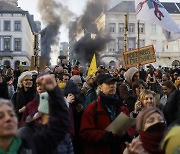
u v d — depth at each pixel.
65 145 5.27
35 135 4.27
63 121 4.30
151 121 4.23
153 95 7.08
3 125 3.58
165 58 80.38
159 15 13.59
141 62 12.06
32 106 6.22
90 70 16.77
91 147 6.23
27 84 8.06
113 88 6.29
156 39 80.50
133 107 7.94
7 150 3.67
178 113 7.86
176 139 3.16
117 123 5.93
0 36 84.19
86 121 6.25
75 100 6.87
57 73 13.05
